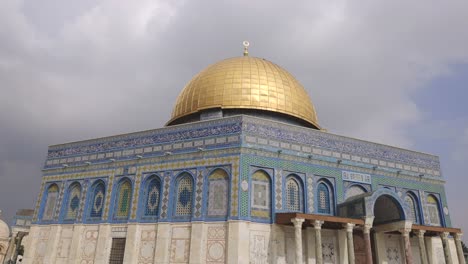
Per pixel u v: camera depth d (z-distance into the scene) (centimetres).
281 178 2319
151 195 2506
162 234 2309
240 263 2020
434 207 2917
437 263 2705
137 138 2717
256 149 2294
